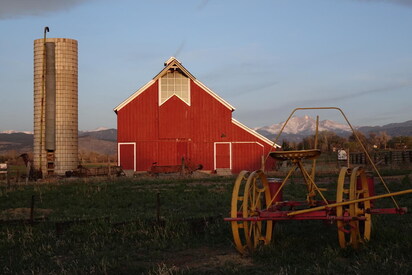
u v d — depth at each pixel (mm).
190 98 41812
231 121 41781
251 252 9312
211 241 10852
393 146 100312
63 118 40719
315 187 9859
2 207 18719
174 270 8281
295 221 12750
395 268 7641
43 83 40562
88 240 11297
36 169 39500
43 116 40750
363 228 10555
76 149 41562
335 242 9789
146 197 20266
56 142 40500
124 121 41406
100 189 23578
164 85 41750
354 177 9172
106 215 15492
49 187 26047
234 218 9055
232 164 41500
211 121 41750
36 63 41188
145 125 41469
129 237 11469
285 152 9570
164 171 37250
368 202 9852
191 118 41688
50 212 17094
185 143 41500
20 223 13320
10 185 28875
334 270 7895
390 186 21094
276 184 11125
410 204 15070
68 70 41062
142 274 8148
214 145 41625
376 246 9055
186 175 34125
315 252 9055
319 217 8883
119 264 8914
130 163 41156
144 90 41719
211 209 16406
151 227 12039
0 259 9852
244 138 41719
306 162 49844
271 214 9023
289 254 9055
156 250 10180
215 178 29844
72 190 23797
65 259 9688
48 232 12438
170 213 15516
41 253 10211
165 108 41562
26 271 8867
